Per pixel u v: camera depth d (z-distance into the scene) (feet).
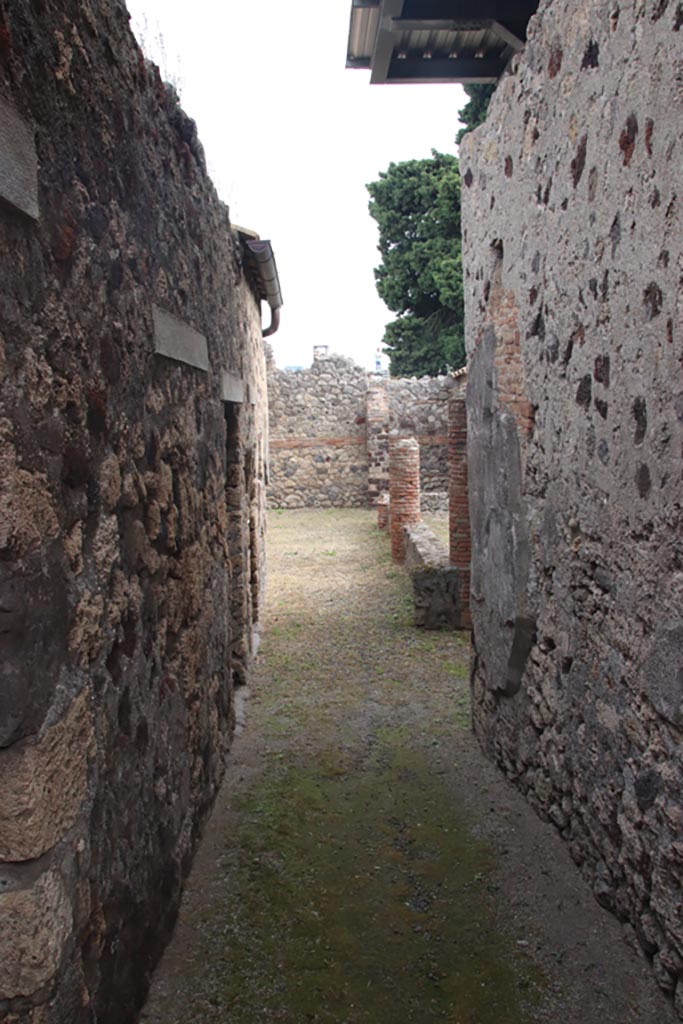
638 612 8.74
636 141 8.21
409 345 72.90
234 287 17.71
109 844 7.11
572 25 9.74
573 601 10.76
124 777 7.63
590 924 9.69
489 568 14.26
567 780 11.21
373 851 11.62
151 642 8.79
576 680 10.76
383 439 57.77
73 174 6.47
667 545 7.99
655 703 8.35
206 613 12.28
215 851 11.50
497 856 11.37
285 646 22.66
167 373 9.77
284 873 10.99
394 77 20.59
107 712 7.13
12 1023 5.43
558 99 10.32
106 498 7.20
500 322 13.19
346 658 21.40
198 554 11.58
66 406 6.24
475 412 15.02
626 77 8.36
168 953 9.20
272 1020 8.19
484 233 13.87
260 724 16.71
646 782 8.66
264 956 9.22
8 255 5.23
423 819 12.57
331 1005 8.43
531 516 12.25
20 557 5.33
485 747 15.03
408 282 72.38
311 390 59.00
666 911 8.24
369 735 16.11
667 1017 8.07
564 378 10.70
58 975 5.68
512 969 8.97
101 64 7.23
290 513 57.31
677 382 7.60
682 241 7.34
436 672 20.06
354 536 44.96
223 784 13.82
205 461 12.42
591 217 9.50
